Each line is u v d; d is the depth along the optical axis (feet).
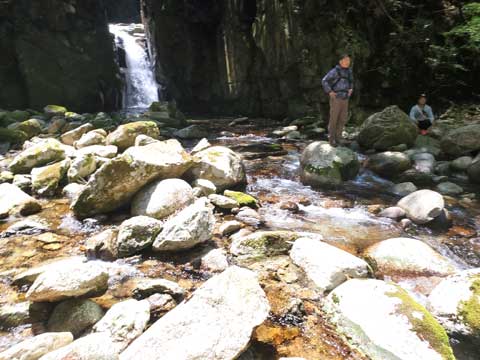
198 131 37.40
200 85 64.03
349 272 11.27
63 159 23.39
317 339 9.13
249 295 9.00
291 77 46.60
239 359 8.30
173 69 66.59
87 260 12.86
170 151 19.07
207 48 61.52
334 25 40.81
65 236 14.96
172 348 7.70
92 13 59.11
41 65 53.06
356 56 39.63
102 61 59.82
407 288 11.32
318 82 42.91
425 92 40.04
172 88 68.90
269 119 51.85
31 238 14.70
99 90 58.44
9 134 32.40
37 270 11.49
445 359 7.89
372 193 20.70
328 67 41.68
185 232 13.06
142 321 9.14
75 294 9.91
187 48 63.05
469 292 9.64
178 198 16.19
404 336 8.41
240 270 9.66
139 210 16.16
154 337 8.00
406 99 40.32
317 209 18.31
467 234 15.66
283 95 48.85
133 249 13.03
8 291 11.02
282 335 9.25
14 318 9.62
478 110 36.50
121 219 16.43
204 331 8.04
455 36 38.78
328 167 21.77
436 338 8.32
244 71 54.65
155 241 13.10
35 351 7.64
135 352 7.73
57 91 54.08
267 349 8.76
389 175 23.48
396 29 41.04
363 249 14.01
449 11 40.68
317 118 42.55
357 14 40.88
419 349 8.09
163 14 63.26
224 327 8.18
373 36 41.27
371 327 8.82
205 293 8.93
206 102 64.44
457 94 39.96
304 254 12.28
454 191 20.61
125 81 67.67
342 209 18.29
